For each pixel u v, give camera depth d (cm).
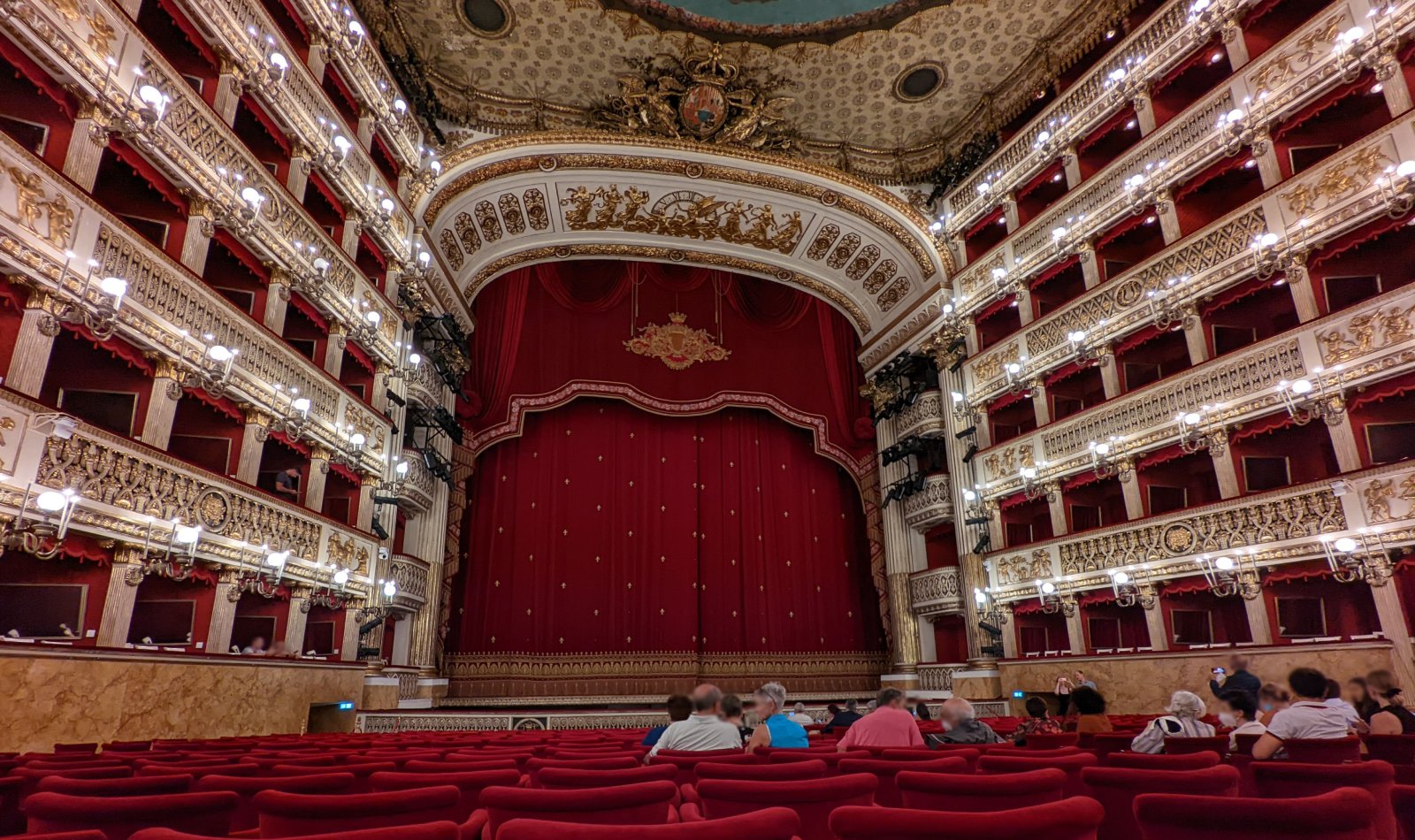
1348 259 1205
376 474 1344
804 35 1689
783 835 175
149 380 941
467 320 1905
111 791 273
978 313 1848
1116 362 1503
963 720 579
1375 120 1263
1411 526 1005
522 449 1978
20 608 801
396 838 167
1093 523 1648
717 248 2148
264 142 1189
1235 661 1069
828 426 2170
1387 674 716
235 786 297
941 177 2012
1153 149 1470
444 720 1248
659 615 1927
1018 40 1719
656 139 1847
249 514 994
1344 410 1105
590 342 2050
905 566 1972
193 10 962
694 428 2112
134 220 970
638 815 243
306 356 1167
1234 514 1219
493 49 1675
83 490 750
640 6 1603
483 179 1761
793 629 2016
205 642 936
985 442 1773
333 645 1240
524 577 1873
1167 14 1473
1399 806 206
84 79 789
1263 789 308
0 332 719
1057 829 181
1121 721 890
